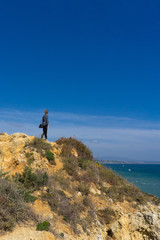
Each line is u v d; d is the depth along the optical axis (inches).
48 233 258.7
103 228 391.5
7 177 327.6
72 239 284.8
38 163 427.8
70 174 486.6
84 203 408.8
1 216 247.1
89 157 642.2
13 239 220.7
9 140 474.0
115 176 632.4
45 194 356.5
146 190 1272.1
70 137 649.0
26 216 275.3
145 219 486.0
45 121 548.7
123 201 513.3
